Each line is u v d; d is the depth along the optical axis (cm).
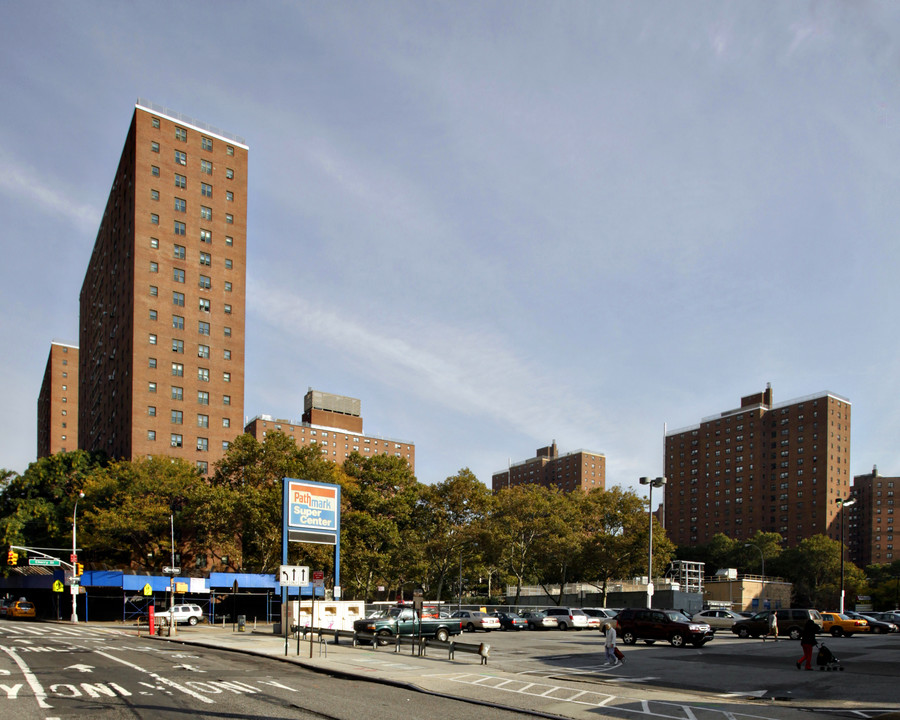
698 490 17100
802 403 15338
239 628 4700
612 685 2150
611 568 7550
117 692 1777
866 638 4409
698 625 3634
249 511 6094
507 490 8000
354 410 17712
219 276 9594
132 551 6931
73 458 8012
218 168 9862
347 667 2497
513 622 5178
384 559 6769
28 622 5912
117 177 10362
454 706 1720
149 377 8806
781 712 1670
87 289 12769
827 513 14500
